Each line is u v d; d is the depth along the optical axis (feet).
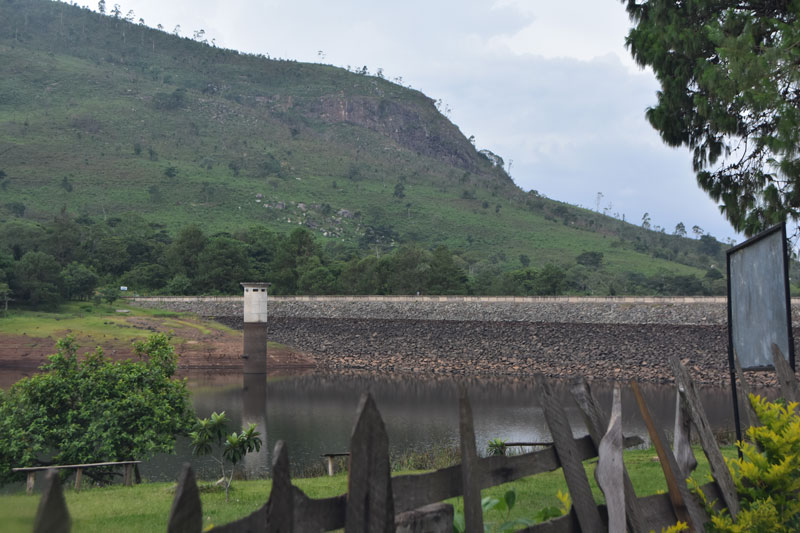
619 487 16.28
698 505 18.93
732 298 28.99
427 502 13.48
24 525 8.18
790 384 23.30
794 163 56.18
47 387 79.00
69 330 313.32
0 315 329.93
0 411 78.95
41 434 76.95
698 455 64.49
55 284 367.04
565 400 191.62
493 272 574.15
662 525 18.22
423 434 149.28
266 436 147.84
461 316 333.01
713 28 60.44
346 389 237.25
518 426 158.81
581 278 552.82
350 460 11.47
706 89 65.05
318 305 371.15
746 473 20.40
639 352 275.39
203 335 335.47
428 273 431.02
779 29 57.77
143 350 89.61
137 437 79.30
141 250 493.36
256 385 250.98
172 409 85.05
